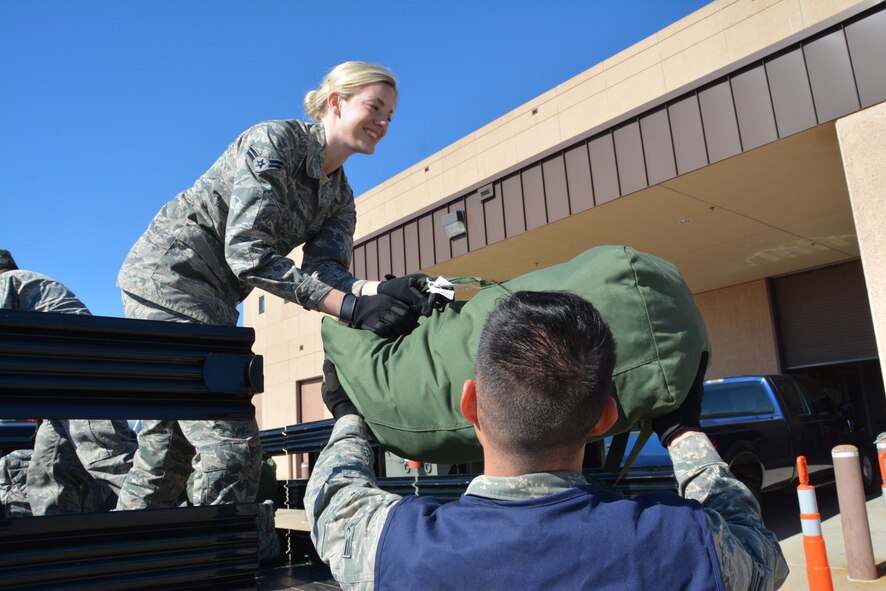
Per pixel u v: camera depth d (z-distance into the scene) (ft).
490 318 3.36
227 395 4.12
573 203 26.91
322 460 4.12
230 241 6.12
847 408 28.12
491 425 3.21
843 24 20.17
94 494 10.74
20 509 11.27
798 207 27.22
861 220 19.15
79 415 3.62
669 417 4.26
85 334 3.68
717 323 40.78
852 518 14.60
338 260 7.39
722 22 25.44
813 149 22.00
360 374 4.88
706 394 23.59
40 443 9.96
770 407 22.84
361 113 6.79
